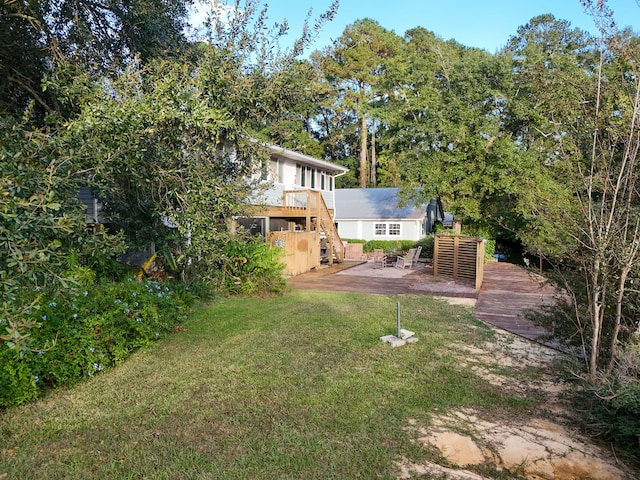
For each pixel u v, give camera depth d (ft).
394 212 85.20
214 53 28.45
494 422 14.30
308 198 58.18
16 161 13.80
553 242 16.84
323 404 15.12
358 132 141.28
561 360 19.22
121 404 15.07
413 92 73.97
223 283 36.47
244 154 31.55
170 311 24.36
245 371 18.25
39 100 30.12
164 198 26.96
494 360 20.61
